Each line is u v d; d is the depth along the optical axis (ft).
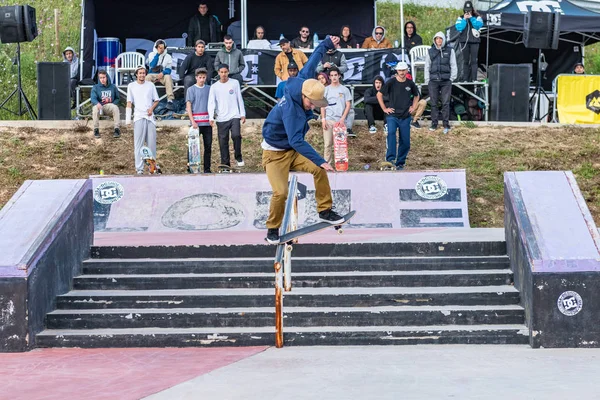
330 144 64.18
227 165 63.46
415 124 72.69
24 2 106.01
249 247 39.40
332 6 84.79
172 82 74.38
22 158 67.77
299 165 32.35
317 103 30.42
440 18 107.24
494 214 61.41
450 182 55.31
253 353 32.01
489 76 75.82
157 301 35.68
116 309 35.68
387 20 106.22
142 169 62.95
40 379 28.60
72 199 37.93
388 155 62.95
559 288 32.32
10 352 33.17
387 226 53.47
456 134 71.77
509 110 73.82
